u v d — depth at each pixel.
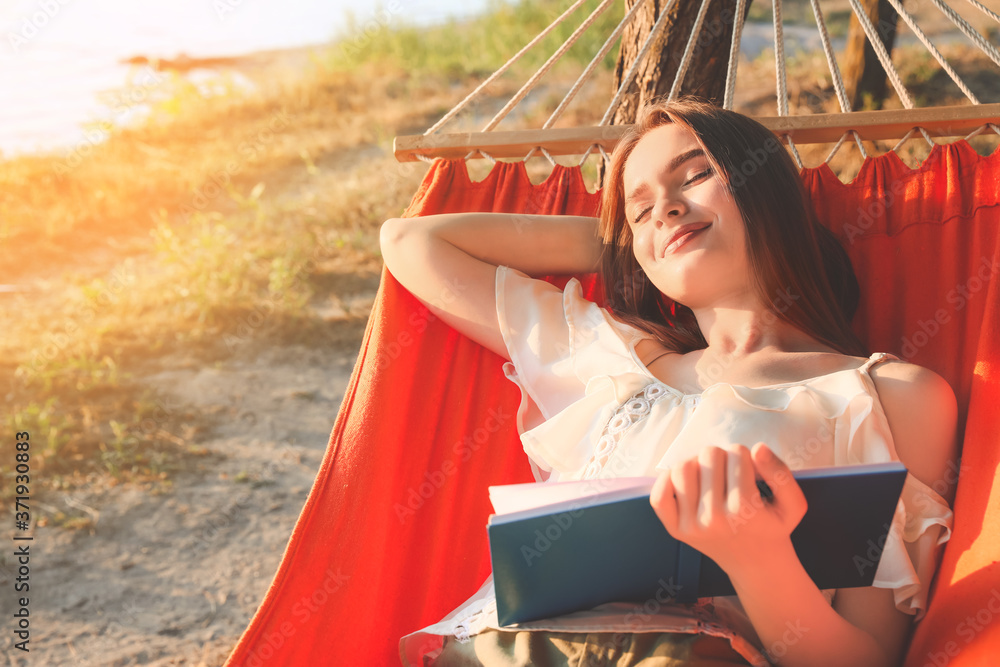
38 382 4.56
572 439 1.37
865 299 1.65
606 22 8.63
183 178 7.25
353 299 5.38
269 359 4.80
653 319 1.61
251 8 11.86
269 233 6.20
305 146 7.81
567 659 1.10
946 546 1.17
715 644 1.09
